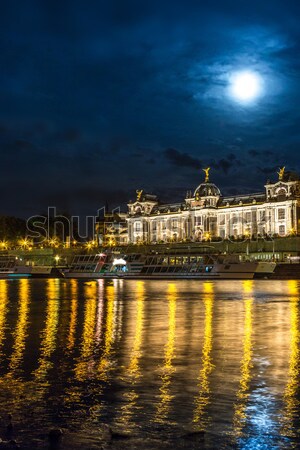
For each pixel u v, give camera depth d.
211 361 27.70
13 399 21.17
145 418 18.91
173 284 117.31
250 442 16.83
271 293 82.44
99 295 80.44
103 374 25.03
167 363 27.28
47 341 34.44
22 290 96.38
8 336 36.66
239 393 21.75
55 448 16.42
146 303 64.06
